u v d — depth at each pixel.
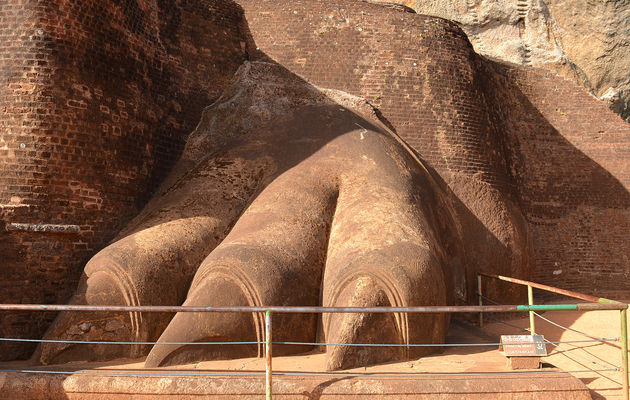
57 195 7.78
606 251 12.89
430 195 9.33
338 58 11.27
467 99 11.32
